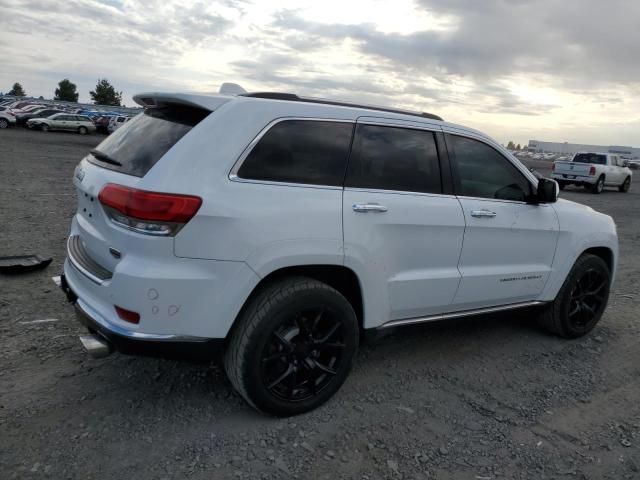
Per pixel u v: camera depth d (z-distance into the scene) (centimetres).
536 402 368
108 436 296
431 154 379
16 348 393
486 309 424
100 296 299
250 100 313
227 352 311
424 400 361
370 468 287
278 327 306
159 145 302
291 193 310
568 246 460
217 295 288
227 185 291
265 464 283
